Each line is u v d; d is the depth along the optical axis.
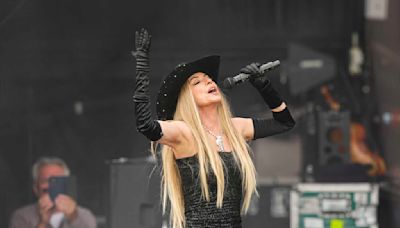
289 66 24.08
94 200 23.11
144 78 10.32
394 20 24.02
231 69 24.08
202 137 10.78
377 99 24.27
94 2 23.41
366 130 24.14
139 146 23.50
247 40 24.03
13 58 23.12
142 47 10.41
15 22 22.88
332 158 23.83
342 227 23.00
